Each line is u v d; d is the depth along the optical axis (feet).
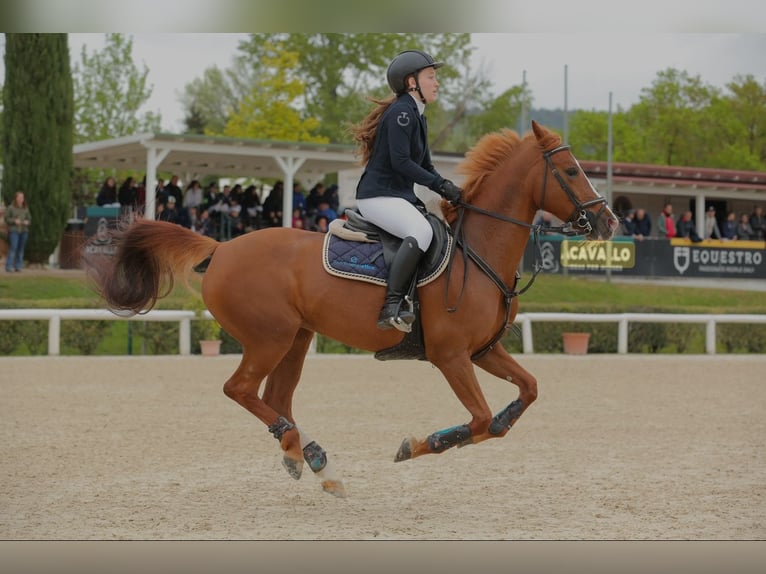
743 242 99.40
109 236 24.35
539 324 71.56
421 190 35.06
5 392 43.09
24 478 24.97
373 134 23.25
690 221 98.32
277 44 135.95
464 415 37.35
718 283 98.43
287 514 21.47
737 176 109.50
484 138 23.71
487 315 22.16
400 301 21.70
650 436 32.71
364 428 33.86
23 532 19.83
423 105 23.15
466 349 22.11
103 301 24.66
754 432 33.68
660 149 148.97
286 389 23.99
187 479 25.11
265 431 33.27
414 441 21.89
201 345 63.77
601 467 27.09
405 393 44.60
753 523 20.80
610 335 72.38
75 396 41.91
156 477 25.29
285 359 24.00
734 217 106.73
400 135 22.11
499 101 154.61
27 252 89.97
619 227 23.07
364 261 22.39
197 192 84.58
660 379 51.57
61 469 26.18
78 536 19.53
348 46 138.62
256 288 22.54
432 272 22.04
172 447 29.89
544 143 22.93
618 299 89.20
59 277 82.69
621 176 105.29
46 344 65.46
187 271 24.13
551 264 93.76
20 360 59.16
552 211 23.17
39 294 77.51
